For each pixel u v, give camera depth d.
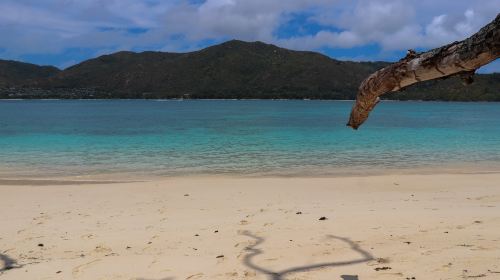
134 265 5.22
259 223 7.00
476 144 21.95
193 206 8.45
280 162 15.69
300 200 8.97
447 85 161.25
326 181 11.35
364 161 15.92
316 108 94.81
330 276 4.75
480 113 68.62
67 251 5.79
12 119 49.28
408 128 34.47
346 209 7.97
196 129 33.53
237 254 5.52
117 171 13.76
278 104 131.12
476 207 8.03
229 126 37.28
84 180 11.99
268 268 5.03
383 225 6.69
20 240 6.31
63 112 71.81
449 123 41.88
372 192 9.88
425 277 4.64
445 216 7.19
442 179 11.58
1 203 8.83
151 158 16.83
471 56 1.98
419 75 2.34
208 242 6.05
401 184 10.89
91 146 21.19
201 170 13.95
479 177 11.92
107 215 7.77
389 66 2.58
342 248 5.66
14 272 5.04
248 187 10.52
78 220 7.42
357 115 3.02
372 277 4.68
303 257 5.36
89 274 4.96
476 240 5.82
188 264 5.21
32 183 11.34
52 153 18.41
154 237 6.35
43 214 7.89
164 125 38.81
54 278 4.86
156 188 10.40
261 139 24.94
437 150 19.41
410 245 5.70
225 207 8.33
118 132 30.44
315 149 19.78
